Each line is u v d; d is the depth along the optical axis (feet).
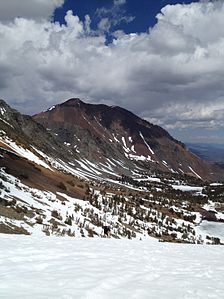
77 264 49.11
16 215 133.90
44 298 32.09
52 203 209.77
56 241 72.28
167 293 38.55
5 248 55.88
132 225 293.43
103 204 326.03
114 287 38.81
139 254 67.51
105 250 67.00
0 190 171.22
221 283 46.70
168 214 504.02
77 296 33.83
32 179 259.39
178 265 59.47
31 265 45.68
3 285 35.40
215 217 631.56
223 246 108.99
